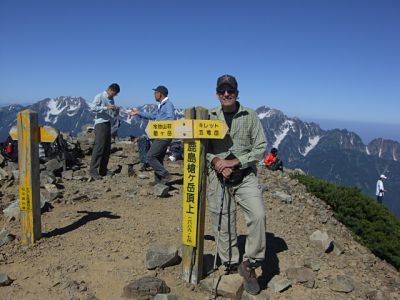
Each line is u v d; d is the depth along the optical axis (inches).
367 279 154.0
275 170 369.7
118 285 125.4
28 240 151.3
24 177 148.6
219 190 124.9
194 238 122.9
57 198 209.2
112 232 166.6
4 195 217.9
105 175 274.8
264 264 146.5
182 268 127.7
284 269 143.9
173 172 291.0
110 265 137.5
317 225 212.8
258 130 120.0
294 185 290.7
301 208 235.1
